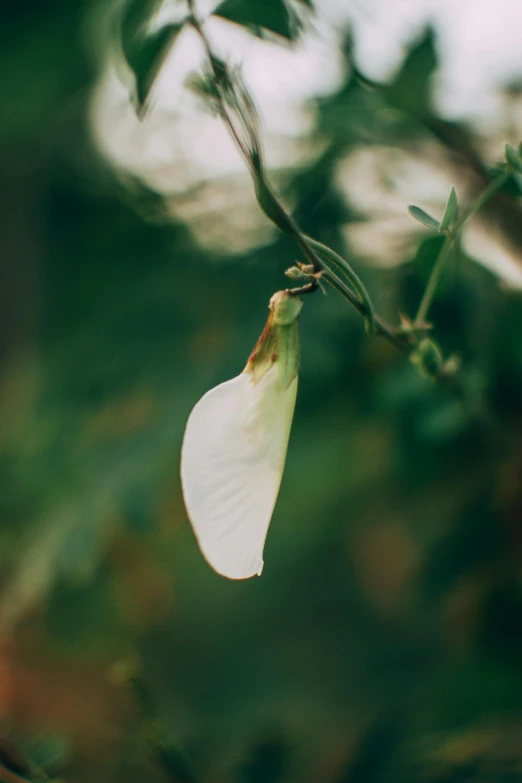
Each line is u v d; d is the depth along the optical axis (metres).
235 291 0.45
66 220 0.58
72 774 0.41
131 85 0.28
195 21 0.28
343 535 0.58
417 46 0.37
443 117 0.38
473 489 0.41
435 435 0.38
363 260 0.41
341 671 0.53
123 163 0.52
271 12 0.29
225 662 0.74
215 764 0.41
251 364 0.28
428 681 0.41
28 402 0.54
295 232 0.27
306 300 0.42
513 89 0.39
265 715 0.46
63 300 0.59
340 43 0.36
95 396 0.48
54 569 0.44
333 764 0.40
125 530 0.48
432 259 0.31
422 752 0.38
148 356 0.47
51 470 0.47
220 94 0.26
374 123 0.41
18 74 0.37
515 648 0.40
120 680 0.34
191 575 0.85
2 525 0.48
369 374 0.40
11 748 0.33
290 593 0.80
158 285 0.48
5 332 0.80
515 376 0.38
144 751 0.42
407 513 0.45
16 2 0.36
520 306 0.38
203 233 0.48
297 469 0.52
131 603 0.69
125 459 0.45
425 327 0.31
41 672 0.62
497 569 0.41
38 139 0.56
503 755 0.37
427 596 0.42
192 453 0.28
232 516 0.28
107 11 0.35
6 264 0.77
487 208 0.38
